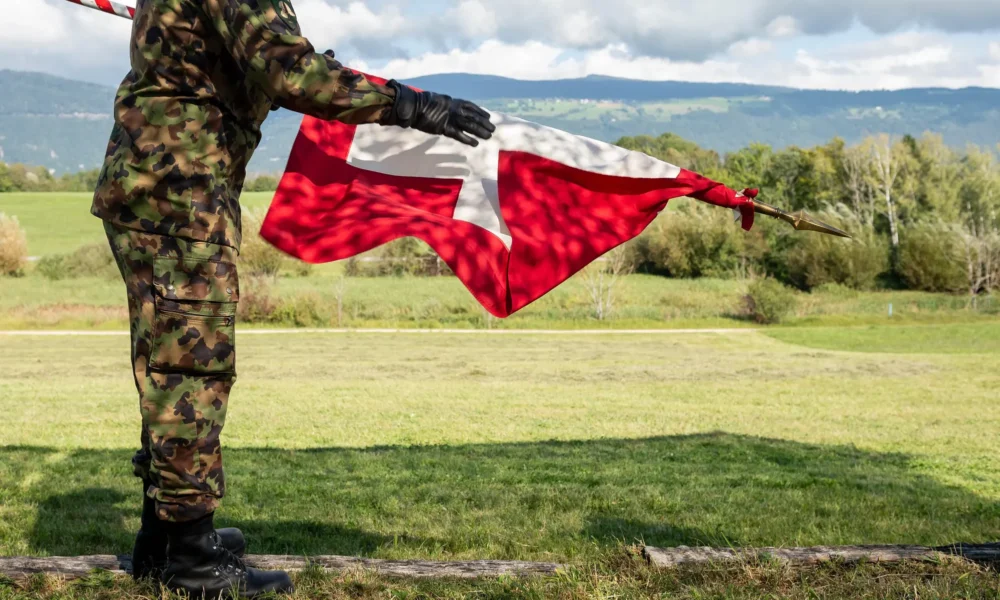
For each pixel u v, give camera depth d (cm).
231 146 252
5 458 837
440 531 495
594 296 4706
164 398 246
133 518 514
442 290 4997
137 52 242
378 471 828
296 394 2111
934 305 5097
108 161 246
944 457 1162
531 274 325
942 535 548
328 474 793
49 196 12162
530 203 328
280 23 235
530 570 310
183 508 253
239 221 261
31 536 451
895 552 325
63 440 1203
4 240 5497
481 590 286
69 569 288
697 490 719
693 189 330
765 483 787
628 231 332
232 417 1648
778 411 1877
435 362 3005
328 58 237
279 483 708
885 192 7125
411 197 325
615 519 554
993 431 1559
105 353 3109
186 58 240
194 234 243
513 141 329
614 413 1803
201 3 238
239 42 232
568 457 1006
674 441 1230
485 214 324
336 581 289
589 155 329
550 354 3306
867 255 5738
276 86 233
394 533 489
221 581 264
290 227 308
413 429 1495
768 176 8219
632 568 314
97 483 661
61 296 4766
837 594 287
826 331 4250
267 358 3061
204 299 245
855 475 915
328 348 3384
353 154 320
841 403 2064
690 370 2852
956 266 5547
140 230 242
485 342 3678
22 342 3428
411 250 5591
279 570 294
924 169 7212
